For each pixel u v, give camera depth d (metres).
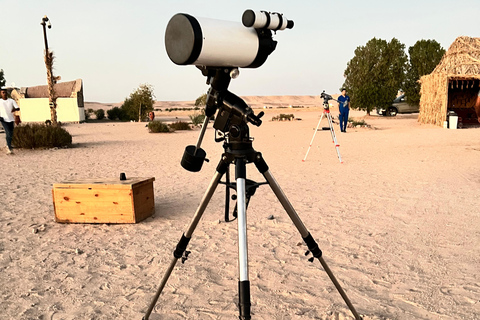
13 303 3.20
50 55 23.08
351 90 38.12
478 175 8.15
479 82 24.05
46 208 6.28
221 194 7.18
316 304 3.10
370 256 4.08
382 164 10.03
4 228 5.25
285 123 32.16
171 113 72.38
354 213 5.68
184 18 1.69
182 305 3.13
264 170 2.11
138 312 3.03
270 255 4.17
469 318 2.84
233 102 1.95
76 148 15.46
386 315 2.90
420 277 3.55
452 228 4.88
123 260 4.11
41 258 4.18
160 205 6.44
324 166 10.02
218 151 14.40
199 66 1.98
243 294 1.80
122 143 17.70
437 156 11.05
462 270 3.67
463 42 21.98
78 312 3.04
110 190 5.32
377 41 36.78
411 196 6.58
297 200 6.53
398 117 34.31
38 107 40.97
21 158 12.46
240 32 1.83
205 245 4.51
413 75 35.59
